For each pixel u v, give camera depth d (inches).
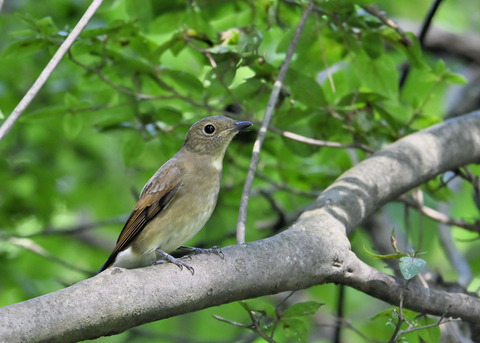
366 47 431.5
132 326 260.7
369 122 429.4
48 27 397.1
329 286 721.6
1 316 231.9
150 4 460.4
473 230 454.9
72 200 695.1
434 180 467.2
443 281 436.8
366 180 365.7
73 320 243.1
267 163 549.3
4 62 569.3
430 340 332.5
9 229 605.3
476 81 660.7
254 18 465.4
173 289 265.6
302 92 422.9
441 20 773.9
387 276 313.3
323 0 410.6
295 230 306.8
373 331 675.4
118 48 428.5
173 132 468.4
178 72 426.0
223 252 283.3
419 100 462.9
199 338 761.0
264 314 318.0
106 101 504.7
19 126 618.5
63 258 717.3
